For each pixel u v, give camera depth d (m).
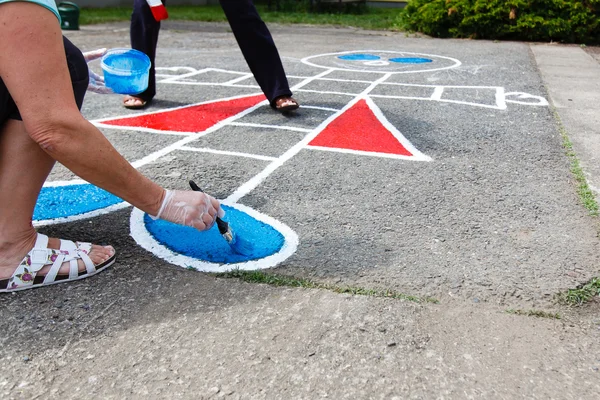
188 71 6.09
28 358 1.64
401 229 2.46
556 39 9.09
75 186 2.88
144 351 1.68
